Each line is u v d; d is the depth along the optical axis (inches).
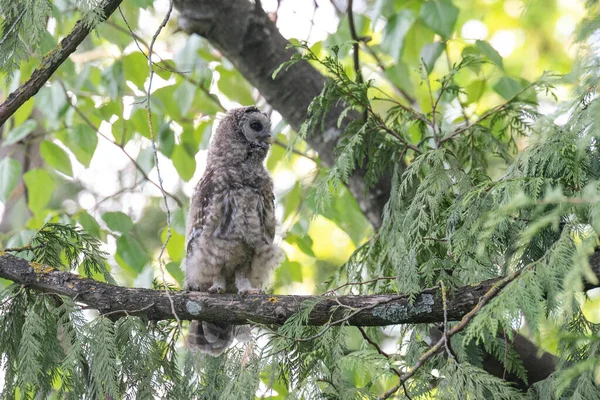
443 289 268.8
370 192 405.7
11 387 307.6
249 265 398.9
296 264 524.1
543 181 243.9
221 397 285.4
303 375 294.5
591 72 212.8
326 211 501.0
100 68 556.7
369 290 353.1
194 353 316.8
